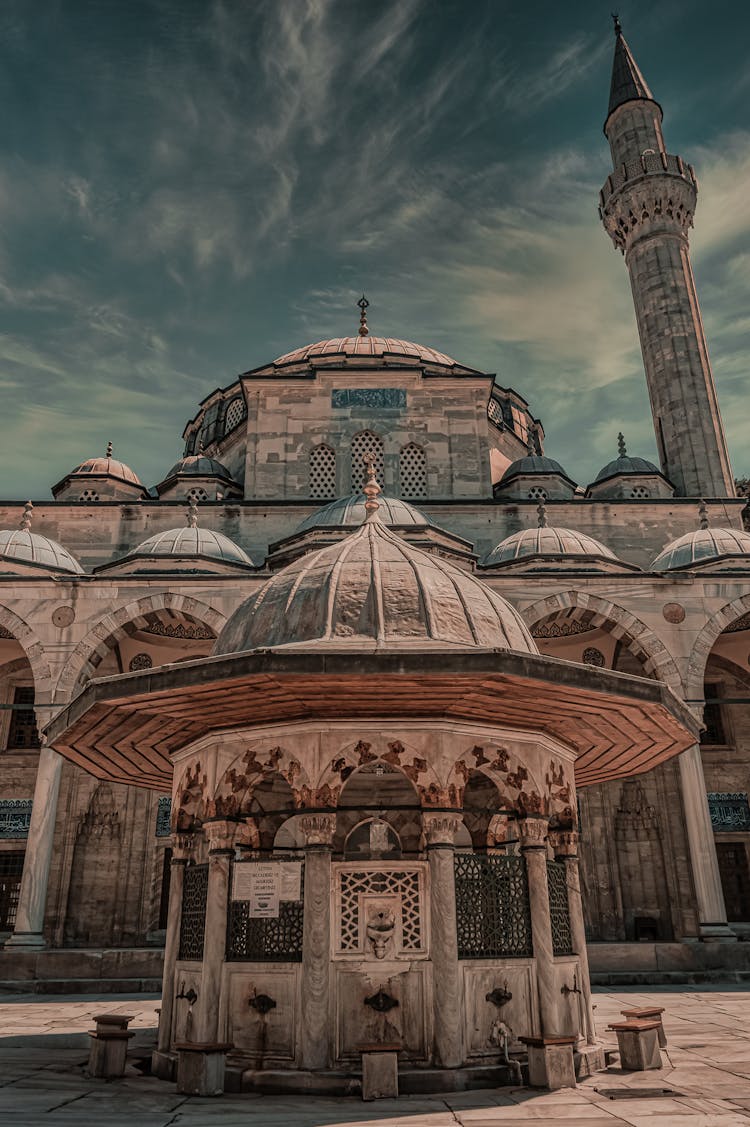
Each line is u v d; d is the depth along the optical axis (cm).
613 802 2692
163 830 2647
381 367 3406
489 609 859
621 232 3988
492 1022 733
